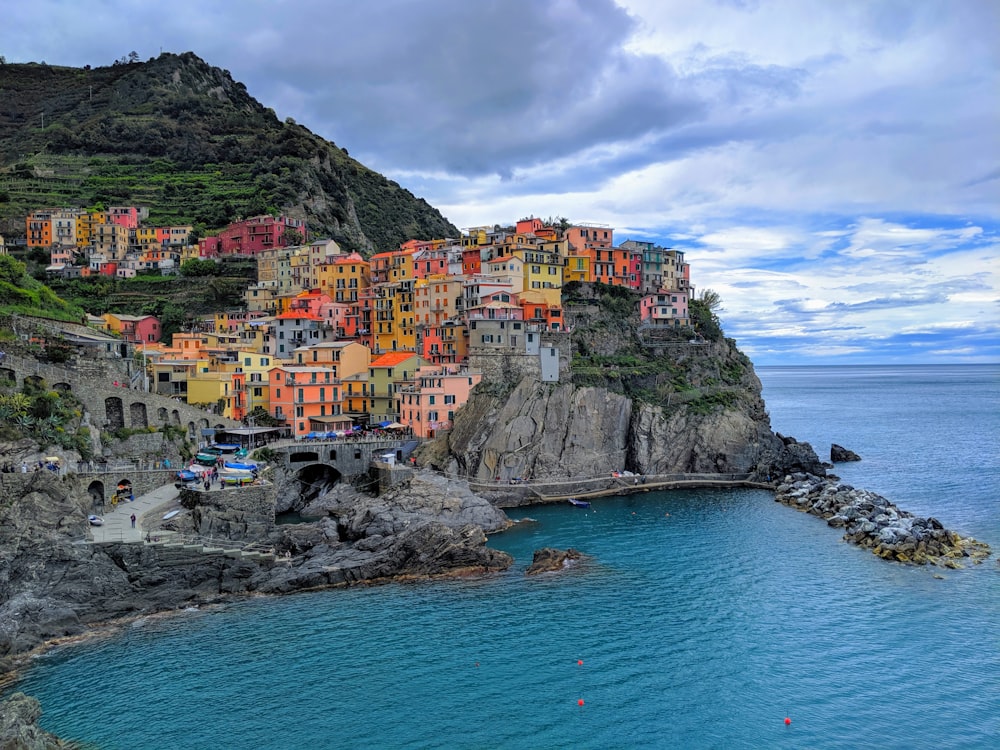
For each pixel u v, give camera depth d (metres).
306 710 64.19
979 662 72.31
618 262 195.12
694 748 59.62
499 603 86.44
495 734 61.25
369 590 90.44
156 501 102.12
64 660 72.25
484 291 163.62
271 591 88.69
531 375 148.62
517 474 139.50
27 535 82.50
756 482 150.12
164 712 63.62
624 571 97.06
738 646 76.00
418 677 69.69
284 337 175.00
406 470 126.75
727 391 165.00
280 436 141.25
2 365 103.19
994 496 139.88
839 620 81.75
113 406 115.88
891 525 108.88
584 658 73.50
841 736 61.00
